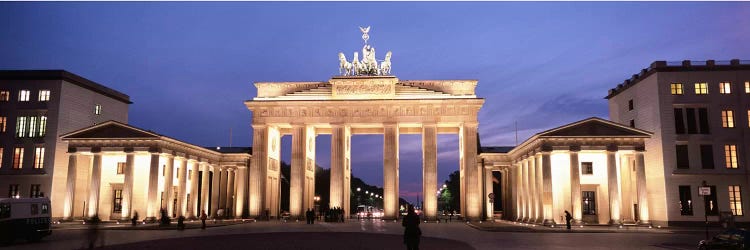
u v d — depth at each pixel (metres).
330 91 87.19
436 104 84.69
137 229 57.31
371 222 76.88
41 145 79.25
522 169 84.56
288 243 38.75
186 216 84.62
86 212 81.62
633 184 75.56
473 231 55.94
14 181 79.00
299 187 84.44
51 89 80.69
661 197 72.19
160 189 81.31
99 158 76.25
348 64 89.69
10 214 40.53
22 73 81.25
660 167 72.50
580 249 35.19
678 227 67.75
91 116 86.56
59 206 79.12
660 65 73.88
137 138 75.31
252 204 84.88
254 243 38.75
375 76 85.94
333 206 83.06
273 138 90.88
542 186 69.25
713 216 70.38
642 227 66.19
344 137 84.94
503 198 97.19
